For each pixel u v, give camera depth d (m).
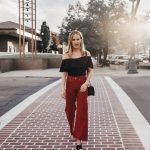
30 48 56.47
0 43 46.44
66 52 5.86
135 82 19.06
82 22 45.16
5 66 30.28
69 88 5.85
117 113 9.23
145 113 9.24
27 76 24.05
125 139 6.52
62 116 8.86
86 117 5.78
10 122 8.15
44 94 13.53
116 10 44.41
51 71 31.27
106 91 14.43
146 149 5.86
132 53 28.09
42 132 7.14
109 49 49.66
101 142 6.34
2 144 6.29
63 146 6.10
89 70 5.86
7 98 12.59
